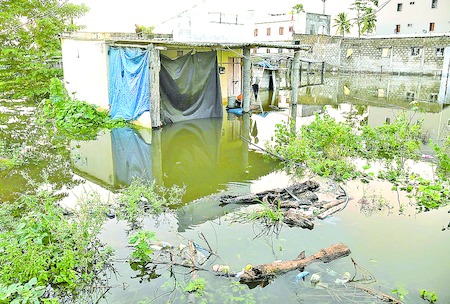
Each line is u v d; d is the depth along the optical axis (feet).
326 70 121.08
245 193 21.71
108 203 19.74
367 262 14.58
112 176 25.25
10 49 50.21
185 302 12.42
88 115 39.01
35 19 54.39
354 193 21.70
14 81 51.98
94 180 24.39
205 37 58.90
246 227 17.63
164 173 25.86
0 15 49.60
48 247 14.25
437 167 26.25
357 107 51.52
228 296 12.59
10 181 23.59
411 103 54.19
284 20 128.36
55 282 13.25
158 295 12.85
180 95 40.16
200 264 14.52
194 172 26.05
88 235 15.58
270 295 12.73
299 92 68.80
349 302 12.32
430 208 19.70
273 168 26.71
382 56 109.81
